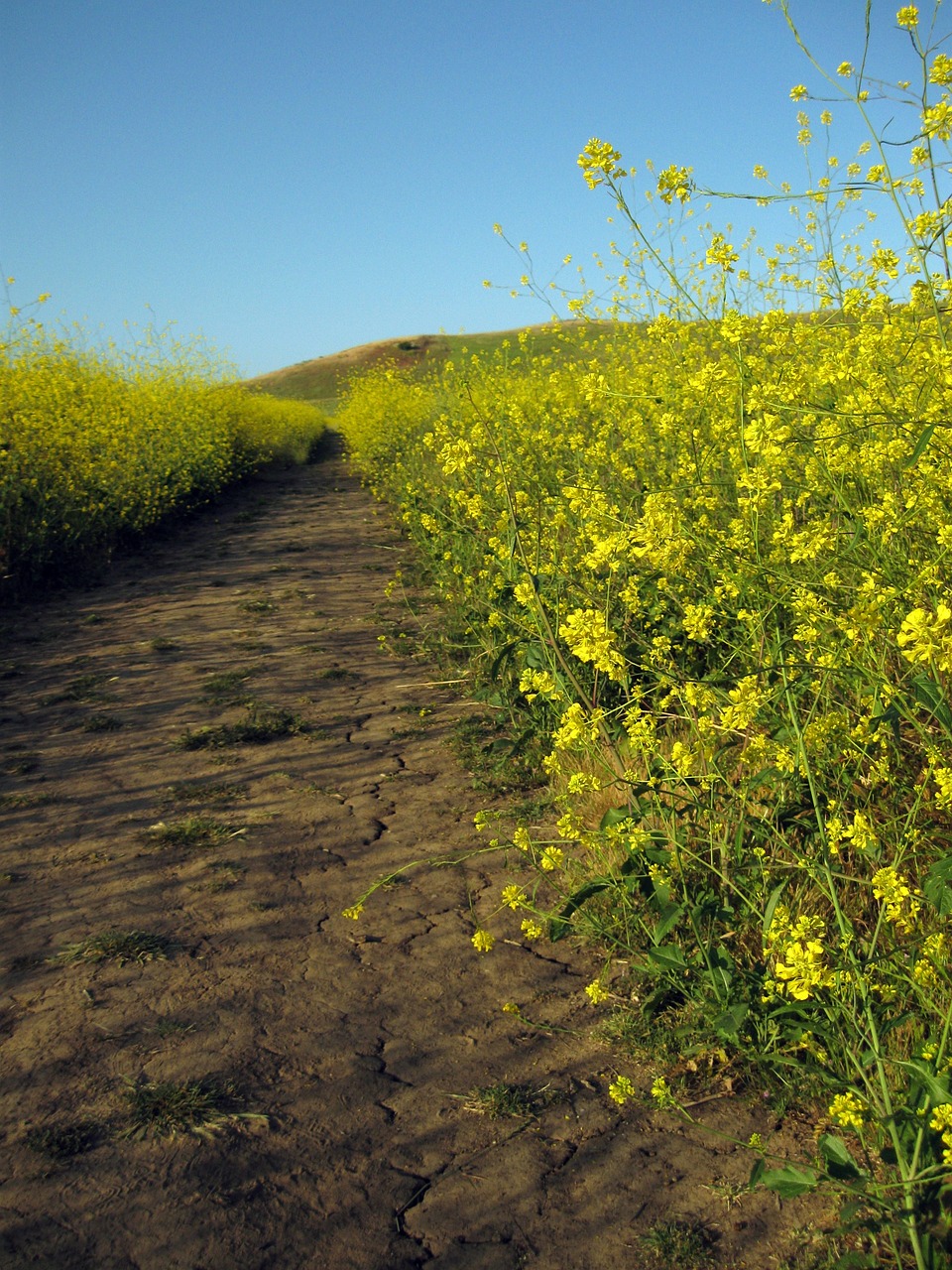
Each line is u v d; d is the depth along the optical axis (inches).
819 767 110.5
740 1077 100.3
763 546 142.1
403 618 309.3
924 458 129.8
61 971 121.8
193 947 128.0
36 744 202.8
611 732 135.8
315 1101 99.4
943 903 87.4
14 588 342.3
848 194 159.8
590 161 140.3
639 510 187.3
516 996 117.4
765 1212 83.7
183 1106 97.4
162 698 231.5
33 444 403.2
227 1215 84.8
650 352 301.0
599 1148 92.6
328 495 654.5
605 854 136.3
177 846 156.6
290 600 336.5
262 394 1155.9
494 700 198.1
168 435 569.9
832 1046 92.4
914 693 109.3
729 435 173.0
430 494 374.0
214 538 480.7
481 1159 91.7
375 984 120.0
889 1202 74.8
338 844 158.1
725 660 142.5
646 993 115.0
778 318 177.9
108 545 418.6
